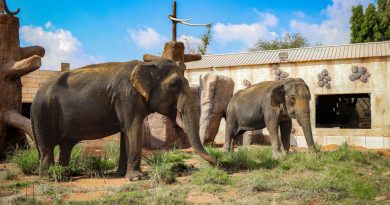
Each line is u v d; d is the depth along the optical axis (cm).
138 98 877
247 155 1052
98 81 897
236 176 875
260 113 1291
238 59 2566
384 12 3975
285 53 2336
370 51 2194
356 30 4066
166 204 636
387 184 801
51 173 880
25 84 2128
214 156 1041
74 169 938
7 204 631
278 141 1179
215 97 1827
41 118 906
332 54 2275
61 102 900
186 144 1767
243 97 1380
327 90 2203
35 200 652
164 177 816
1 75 1269
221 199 675
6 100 1274
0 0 1274
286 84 1172
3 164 1103
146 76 871
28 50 1355
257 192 725
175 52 1648
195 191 729
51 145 919
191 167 1003
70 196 704
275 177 871
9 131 1296
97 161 988
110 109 893
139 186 771
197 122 902
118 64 921
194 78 2550
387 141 2052
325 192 706
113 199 659
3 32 1273
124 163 938
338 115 3097
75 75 918
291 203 650
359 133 2114
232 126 1420
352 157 1162
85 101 889
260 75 2356
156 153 1123
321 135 2194
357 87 2138
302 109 1124
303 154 1100
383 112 2073
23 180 872
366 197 691
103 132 920
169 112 905
